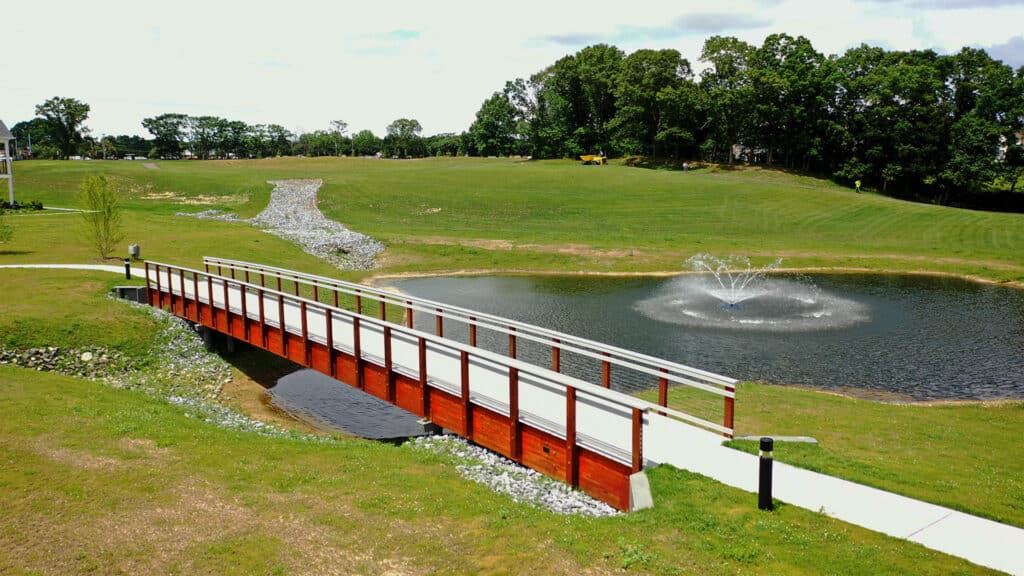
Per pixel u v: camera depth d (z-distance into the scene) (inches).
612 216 2299.5
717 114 3609.7
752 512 360.2
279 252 1667.1
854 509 364.2
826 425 609.3
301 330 737.6
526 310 1229.1
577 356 908.6
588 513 422.3
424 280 1581.0
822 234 2039.9
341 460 502.0
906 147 3080.7
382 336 723.4
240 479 450.0
